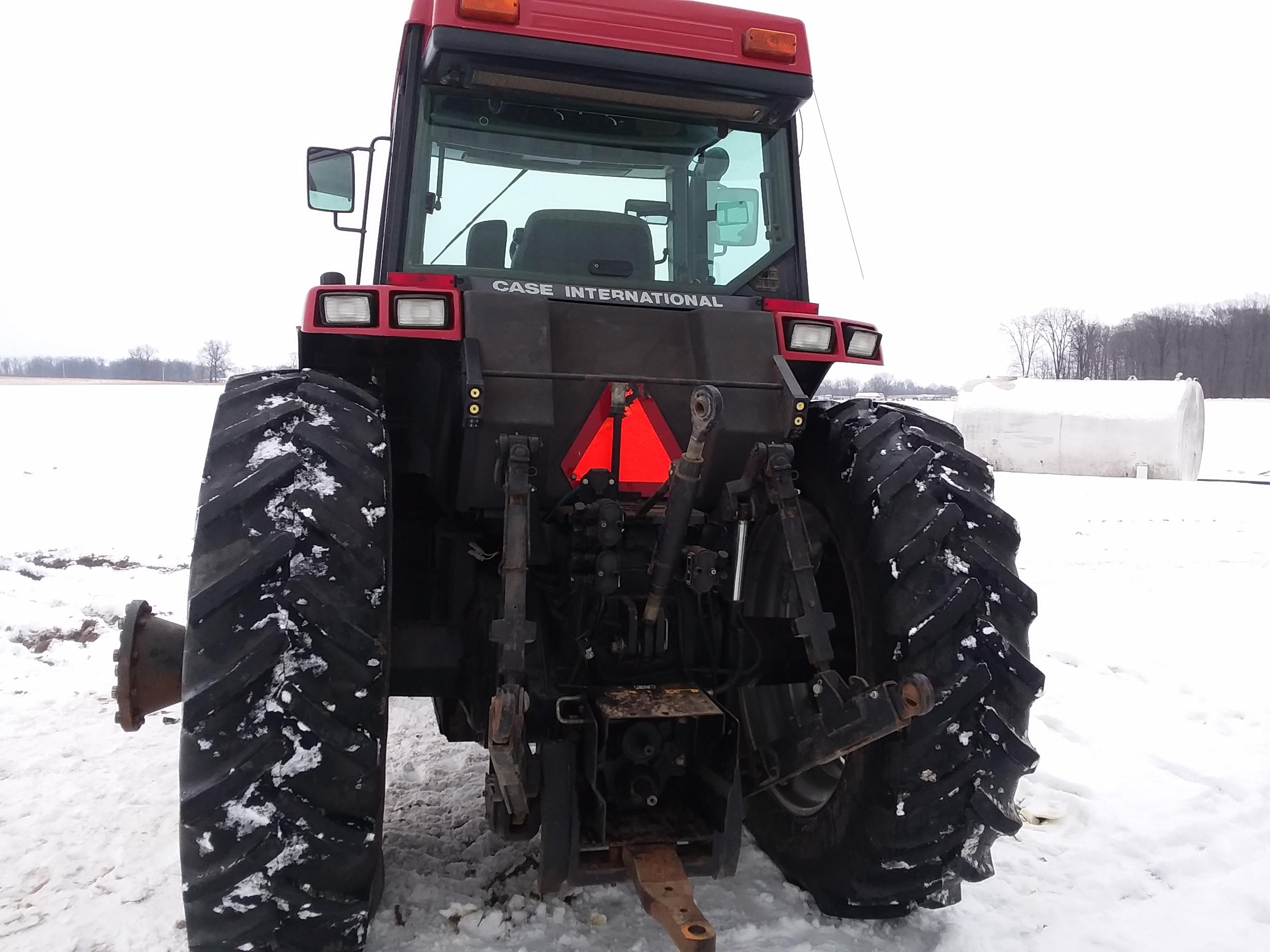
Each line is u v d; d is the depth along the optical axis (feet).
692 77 8.86
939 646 7.36
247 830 5.95
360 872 6.24
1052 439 54.54
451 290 7.52
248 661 5.98
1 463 42.04
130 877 9.20
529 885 8.96
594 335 8.34
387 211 8.98
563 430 8.19
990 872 8.04
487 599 8.43
